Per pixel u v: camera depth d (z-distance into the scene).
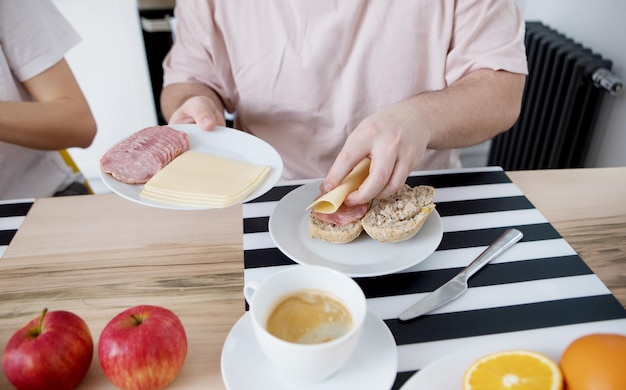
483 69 1.09
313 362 0.49
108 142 2.40
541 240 0.79
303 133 1.25
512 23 1.11
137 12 2.11
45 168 1.27
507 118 1.04
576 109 1.69
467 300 0.68
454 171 0.99
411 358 0.60
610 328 0.63
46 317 0.55
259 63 1.19
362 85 1.18
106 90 2.27
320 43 1.13
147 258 0.78
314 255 0.74
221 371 0.58
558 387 0.48
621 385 0.46
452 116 0.93
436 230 0.78
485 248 0.78
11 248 0.81
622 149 1.63
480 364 0.51
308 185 0.89
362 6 1.11
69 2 2.04
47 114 1.16
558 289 0.69
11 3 1.16
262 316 0.54
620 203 0.89
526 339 0.62
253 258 0.77
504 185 0.94
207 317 0.67
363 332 0.59
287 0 1.12
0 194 1.19
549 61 1.77
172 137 0.93
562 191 0.93
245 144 0.94
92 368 0.59
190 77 1.23
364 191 0.75
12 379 0.53
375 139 0.78
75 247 0.81
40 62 1.21
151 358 0.52
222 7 1.16
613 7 1.59
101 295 0.71
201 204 0.78
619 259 0.76
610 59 1.64
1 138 1.12
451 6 1.10
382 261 0.72
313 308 0.55
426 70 1.18
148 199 0.79
